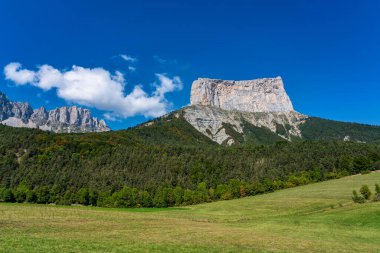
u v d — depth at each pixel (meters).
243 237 46.69
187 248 36.94
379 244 43.19
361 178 135.25
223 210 97.44
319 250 38.38
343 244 42.59
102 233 45.66
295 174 158.62
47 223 53.97
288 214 81.12
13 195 132.38
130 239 41.34
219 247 38.41
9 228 45.41
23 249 31.06
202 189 147.25
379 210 67.62
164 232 49.72
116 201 127.38
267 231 54.38
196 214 88.94
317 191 114.81
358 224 59.62
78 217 66.75
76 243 36.00
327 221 64.19
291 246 40.47
